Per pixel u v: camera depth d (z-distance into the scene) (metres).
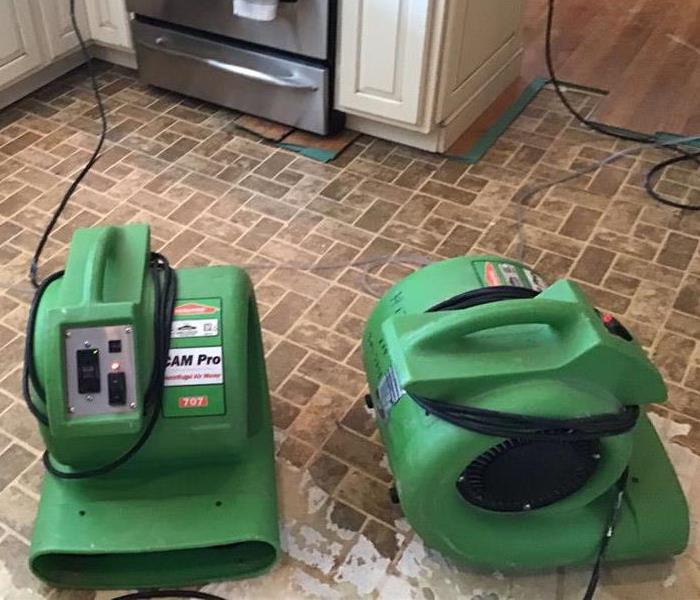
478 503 1.21
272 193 2.10
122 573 1.27
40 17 2.31
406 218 2.03
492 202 2.09
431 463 1.12
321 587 1.29
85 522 1.23
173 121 2.36
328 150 2.25
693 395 1.59
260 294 1.79
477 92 2.33
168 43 2.32
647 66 2.70
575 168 2.22
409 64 2.03
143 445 1.21
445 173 2.19
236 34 2.19
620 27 2.92
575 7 3.03
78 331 1.12
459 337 1.10
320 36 2.07
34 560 1.23
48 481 1.29
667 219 2.04
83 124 2.33
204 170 2.17
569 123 2.40
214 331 1.22
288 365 1.64
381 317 1.37
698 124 2.41
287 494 1.41
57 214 2.00
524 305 1.09
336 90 2.19
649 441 1.35
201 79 2.35
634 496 1.28
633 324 1.75
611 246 1.96
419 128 2.16
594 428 1.09
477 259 1.37
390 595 1.28
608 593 1.29
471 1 2.06
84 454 1.21
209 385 1.20
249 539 1.23
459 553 1.24
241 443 1.24
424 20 1.95
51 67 2.48
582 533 1.25
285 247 1.93
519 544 1.23
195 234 1.96
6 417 1.52
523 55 2.72
